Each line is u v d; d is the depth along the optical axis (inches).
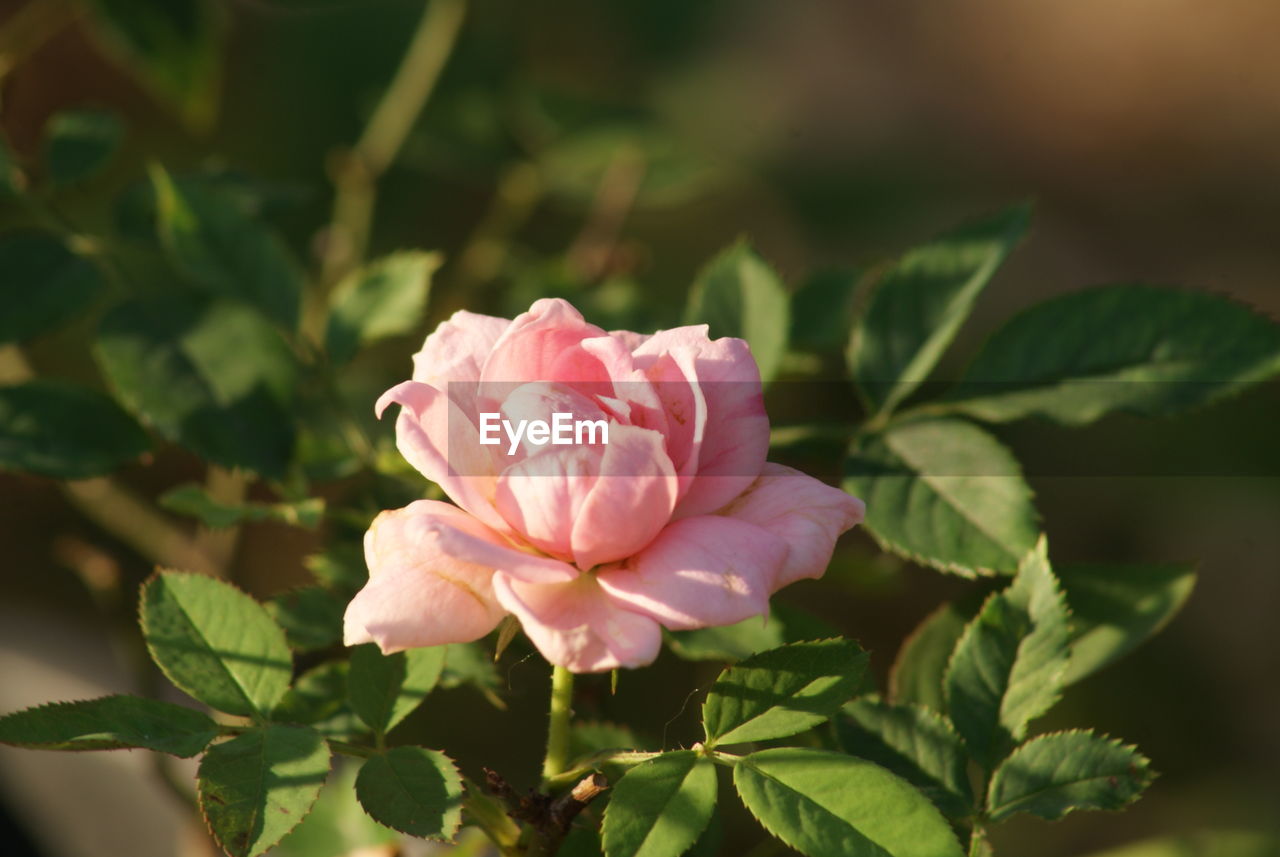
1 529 29.8
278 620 16.5
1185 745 29.1
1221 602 32.1
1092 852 27.8
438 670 15.5
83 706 15.0
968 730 15.7
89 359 27.9
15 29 20.2
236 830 14.7
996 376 16.8
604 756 15.2
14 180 18.2
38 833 22.7
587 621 14.4
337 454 17.4
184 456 29.6
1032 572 15.8
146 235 18.4
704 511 14.8
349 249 22.6
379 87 25.4
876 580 18.1
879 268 18.9
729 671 15.0
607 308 19.3
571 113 23.3
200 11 20.2
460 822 15.2
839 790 14.7
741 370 15.0
